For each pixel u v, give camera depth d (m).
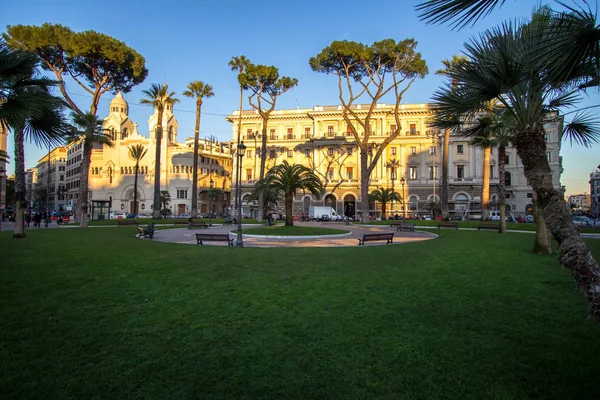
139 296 6.18
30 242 14.55
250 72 36.38
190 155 74.56
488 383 3.30
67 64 29.48
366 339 4.32
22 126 7.48
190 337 4.38
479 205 52.44
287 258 10.68
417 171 54.69
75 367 3.61
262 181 24.77
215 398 3.08
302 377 3.43
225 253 11.84
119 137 76.56
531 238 18.77
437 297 6.19
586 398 3.04
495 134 23.03
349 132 56.59
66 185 93.62
